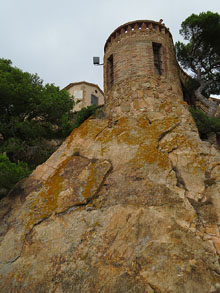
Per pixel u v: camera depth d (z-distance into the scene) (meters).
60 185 9.94
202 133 13.45
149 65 13.09
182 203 8.34
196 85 16.67
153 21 14.41
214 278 6.74
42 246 8.41
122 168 9.76
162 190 8.71
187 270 6.86
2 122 16.62
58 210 9.12
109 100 13.40
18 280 7.92
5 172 10.28
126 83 12.98
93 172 9.91
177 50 18.02
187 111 11.85
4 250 8.89
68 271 7.58
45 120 18.23
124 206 8.52
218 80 17.06
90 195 9.14
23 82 17.19
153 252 7.30
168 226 7.80
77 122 14.40
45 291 7.39
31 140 16.59
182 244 7.38
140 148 10.27
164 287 6.63
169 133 10.75
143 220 8.05
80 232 8.32
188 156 9.80
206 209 8.19
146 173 9.30
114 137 11.13
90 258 7.66
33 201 9.89
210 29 15.82
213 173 9.11
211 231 7.71
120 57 13.78
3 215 10.11
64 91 20.20
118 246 7.70
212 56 17.02
